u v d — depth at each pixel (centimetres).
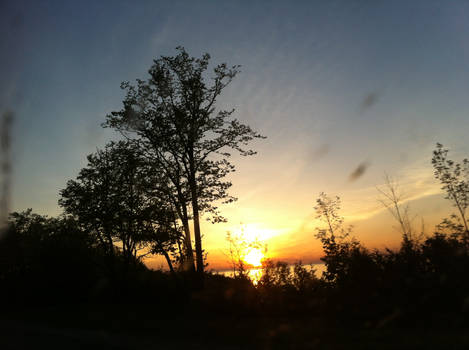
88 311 1528
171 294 1659
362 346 727
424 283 1042
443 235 1310
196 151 2236
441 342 694
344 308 1105
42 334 1111
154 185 2183
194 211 2078
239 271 1554
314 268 1554
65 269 2073
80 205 2338
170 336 966
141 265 2458
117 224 2220
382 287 1144
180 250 2084
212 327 1041
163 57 2214
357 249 1412
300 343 802
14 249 2358
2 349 941
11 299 2030
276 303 1290
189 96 2238
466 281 988
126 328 1116
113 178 2361
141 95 2206
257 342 842
